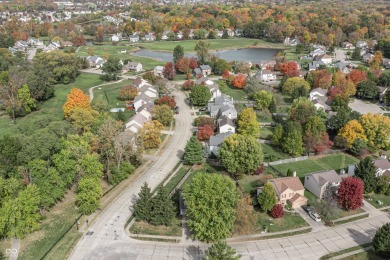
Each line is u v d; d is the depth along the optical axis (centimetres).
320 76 17825
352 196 8438
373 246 7256
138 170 10431
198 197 7406
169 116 13462
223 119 12888
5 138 9056
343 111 12706
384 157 10531
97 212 8456
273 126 13888
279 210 8256
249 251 7275
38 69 17712
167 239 7544
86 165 8794
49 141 9238
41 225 7925
